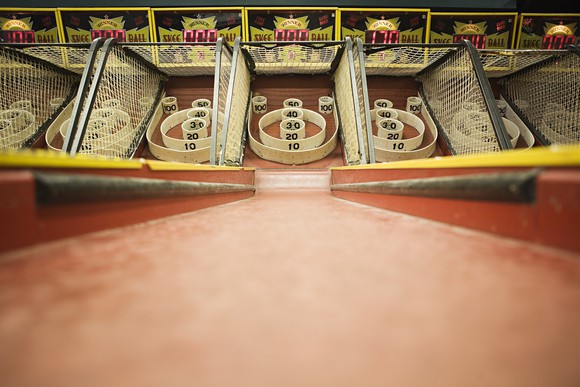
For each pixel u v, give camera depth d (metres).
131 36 9.08
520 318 0.76
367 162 5.61
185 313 0.78
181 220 2.15
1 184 1.08
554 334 0.70
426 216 2.02
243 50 7.57
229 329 0.72
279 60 8.57
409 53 8.34
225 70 6.93
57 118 7.58
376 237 1.51
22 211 1.14
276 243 1.41
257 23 9.10
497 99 9.04
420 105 8.87
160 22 9.05
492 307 0.81
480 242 1.33
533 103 8.15
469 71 6.73
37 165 1.20
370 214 2.48
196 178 3.29
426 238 1.46
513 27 9.20
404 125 8.70
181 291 0.90
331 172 7.11
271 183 7.51
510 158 1.31
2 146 6.59
